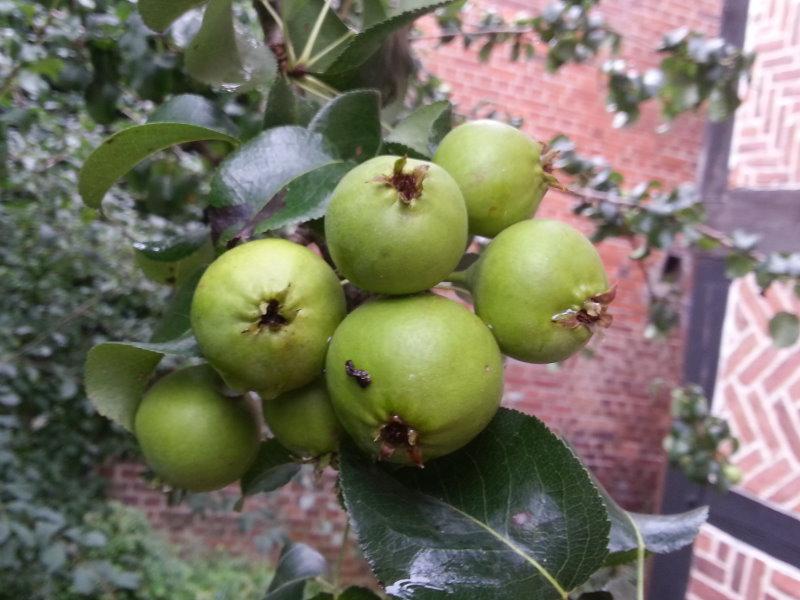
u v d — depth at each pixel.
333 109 0.18
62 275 0.58
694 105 0.53
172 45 0.28
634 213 0.52
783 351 0.65
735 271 0.51
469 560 0.14
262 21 0.22
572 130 0.92
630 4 0.93
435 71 0.85
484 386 0.13
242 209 0.17
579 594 0.17
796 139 0.64
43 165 0.52
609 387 0.98
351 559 0.83
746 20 0.71
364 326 0.14
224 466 0.17
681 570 0.70
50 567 0.42
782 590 0.61
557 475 0.15
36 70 0.35
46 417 0.62
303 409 0.16
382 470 0.15
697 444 0.61
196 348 0.16
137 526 0.71
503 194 0.16
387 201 0.13
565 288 0.14
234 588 0.73
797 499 0.62
